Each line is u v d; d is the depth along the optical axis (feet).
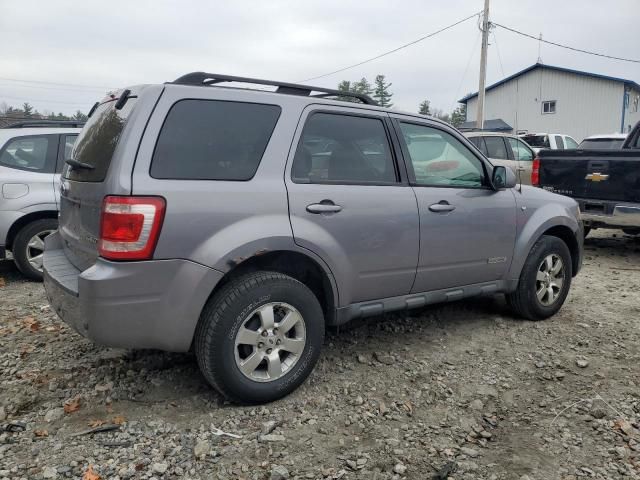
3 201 19.35
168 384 11.89
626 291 19.92
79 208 11.08
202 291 10.11
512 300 16.03
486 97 128.77
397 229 12.59
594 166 25.61
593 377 12.69
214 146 10.52
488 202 14.56
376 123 12.91
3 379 12.06
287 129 11.33
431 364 13.23
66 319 10.72
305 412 10.87
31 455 9.29
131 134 9.84
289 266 11.78
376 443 9.93
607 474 9.14
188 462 9.20
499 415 11.07
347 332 15.11
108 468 8.97
